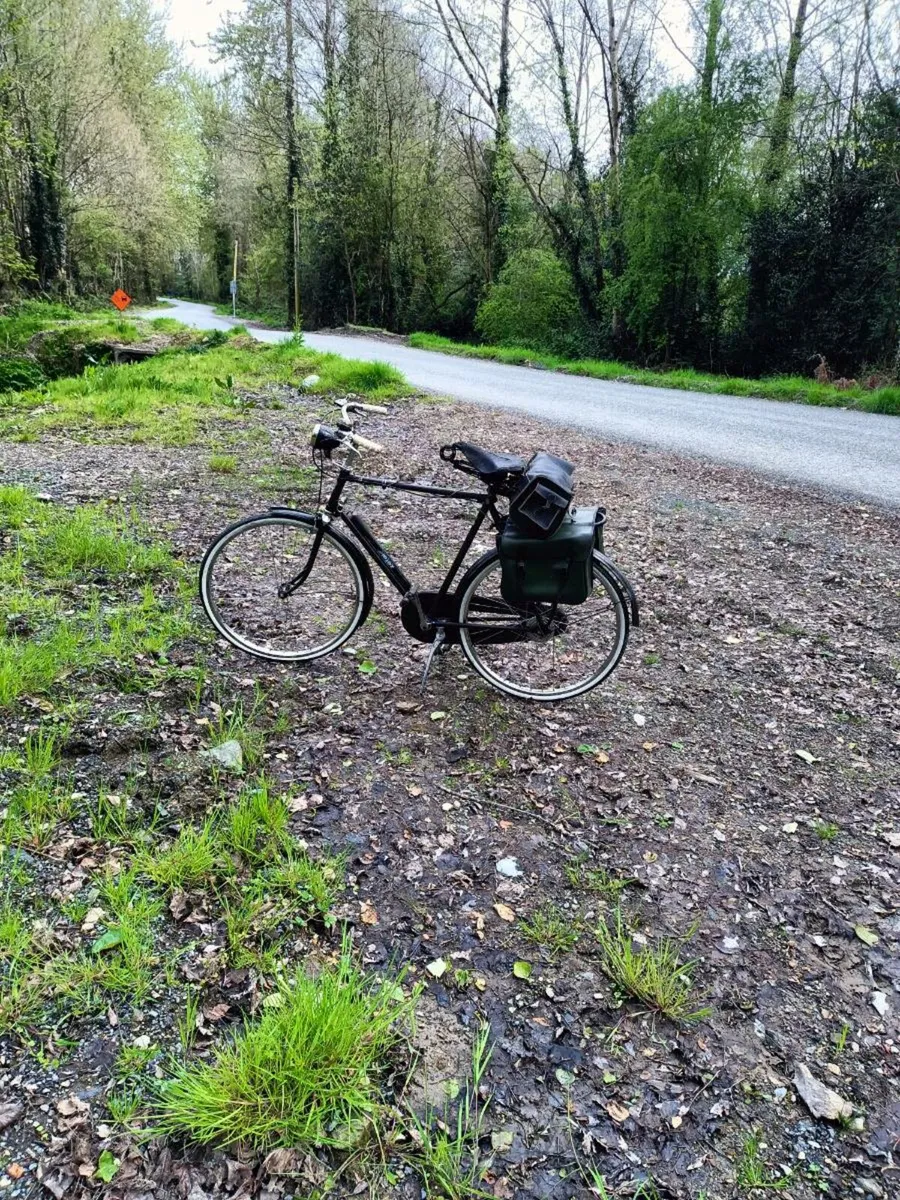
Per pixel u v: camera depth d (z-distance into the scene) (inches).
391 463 322.3
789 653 174.1
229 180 1854.1
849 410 537.0
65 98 1175.0
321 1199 67.6
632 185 891.4
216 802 113.8
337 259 1509.6
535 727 140.6
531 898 102.7
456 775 126.0
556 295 1095.0
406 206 1405.0
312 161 1384.1
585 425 433.1
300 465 305.6
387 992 84.4
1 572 179.5
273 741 130.6
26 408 420.5
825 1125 77.2
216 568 178.1
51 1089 73.9
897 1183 72.5
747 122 823.7
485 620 142.8
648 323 952.9
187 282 3129.9
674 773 129.7
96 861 100.9
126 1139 70.4
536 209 1180.5
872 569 225.5
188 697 139.6
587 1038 84.6
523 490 125.3
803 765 133.6
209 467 295.3
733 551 238.4
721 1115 77.5
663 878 107.2
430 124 1359.5
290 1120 71.9
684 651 173.6
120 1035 79.7
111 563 193.5
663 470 334.0
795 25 822.5
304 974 86.0
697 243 858.1
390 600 189.6
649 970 91.8
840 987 92.4
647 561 227.8
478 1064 80.0
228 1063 75.6
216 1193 67.4
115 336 674.2
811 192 815.7
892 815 121.9
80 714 129.8
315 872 101.8
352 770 124.9
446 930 96.7
